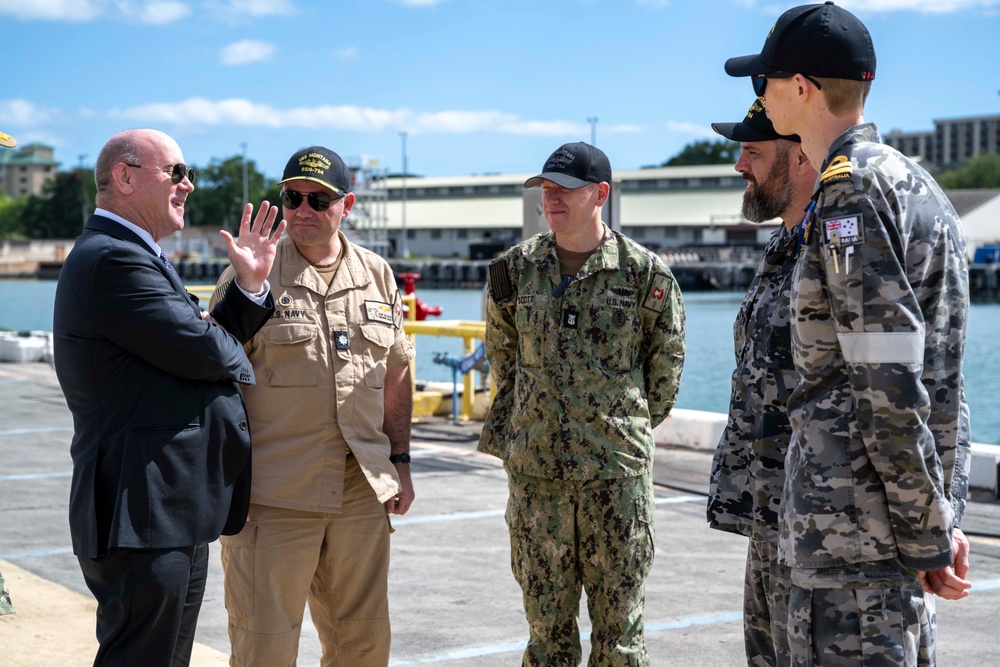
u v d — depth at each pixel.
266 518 3.59
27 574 5.61
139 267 3.15
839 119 2.69
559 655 3.73
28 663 4.27
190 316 3.20
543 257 3.76
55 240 128.38
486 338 3.95
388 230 107.38
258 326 3.49
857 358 2.45
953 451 2.54
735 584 5.60
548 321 3.71
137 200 3.25
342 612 3.81
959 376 2.56
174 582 3.16
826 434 2.54
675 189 107.19
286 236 3.80
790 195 3.14
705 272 75.75
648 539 3.72
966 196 83.44
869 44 2.68
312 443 3.63
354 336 3.75
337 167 3.75
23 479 8.29
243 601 3.59
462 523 6.90
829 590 2.54
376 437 3.79
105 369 3.16
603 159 3.74
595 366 3.67
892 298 2.43
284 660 3.60
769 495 3.04
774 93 2.76
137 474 3.12
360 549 3.75
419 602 5.33
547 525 3.69
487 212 108.25
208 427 3.25
